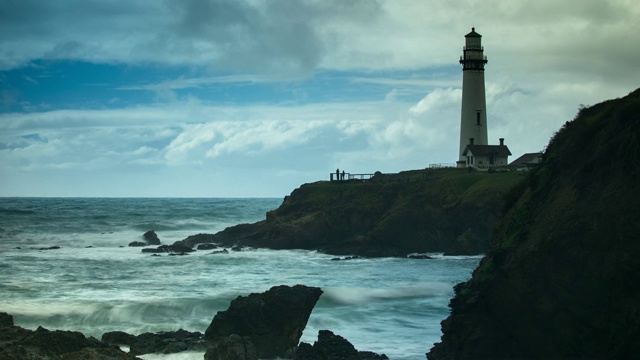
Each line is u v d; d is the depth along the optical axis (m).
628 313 26.25
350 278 63.19
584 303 27.92
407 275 65.75
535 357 29.78
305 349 33.69
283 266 72.94
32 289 52.12
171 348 33.16
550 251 28.67
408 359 35.12
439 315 46.31
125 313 44.00
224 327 35.00
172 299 47.03
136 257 79.62
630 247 26.77
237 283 58.53
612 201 27.75
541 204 31.50
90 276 61.25
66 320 42.28
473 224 89.06
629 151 28.06
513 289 29.67
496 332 31.05
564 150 32.09
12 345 25.19
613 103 32.34
